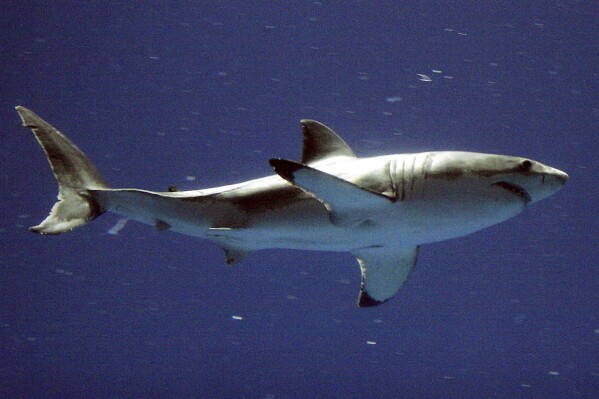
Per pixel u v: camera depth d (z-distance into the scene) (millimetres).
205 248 23031
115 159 24141
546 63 22469
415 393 20000
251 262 23219
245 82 24188
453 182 4738
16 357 22031
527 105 23250
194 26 22984
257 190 5547
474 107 23641
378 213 4863
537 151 23781
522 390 20828
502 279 23812
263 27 23281
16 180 22594
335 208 4789
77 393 19297
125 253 23031
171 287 23453
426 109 24000
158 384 19844
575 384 21828
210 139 24516
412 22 22766
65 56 22406
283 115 24609
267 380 20188
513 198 4805
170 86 23719
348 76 24078
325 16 23078
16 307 22984
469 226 4969
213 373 20875
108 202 6309
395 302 23797
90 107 23344
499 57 22719
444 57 23219
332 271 23250
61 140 6605
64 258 22922
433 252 23469
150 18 22500
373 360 22703
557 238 23281
